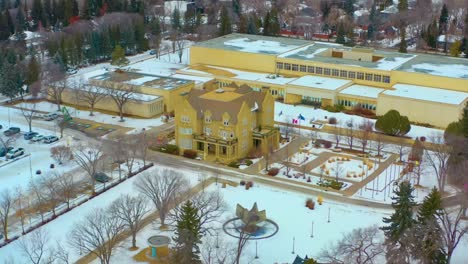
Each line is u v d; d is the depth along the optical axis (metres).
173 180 153.62
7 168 185.62
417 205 149.25
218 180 179.12
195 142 198.88
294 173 185.38
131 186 173.75
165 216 153.25
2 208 153.00
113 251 140.00
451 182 174.75
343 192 173.62
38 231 142.75
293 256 139.25
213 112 196.38
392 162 195.12
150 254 139.62
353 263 131.75
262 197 169.38
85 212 157.75
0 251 139.12
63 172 181.75
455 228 133.38
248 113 196.75
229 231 149.62
